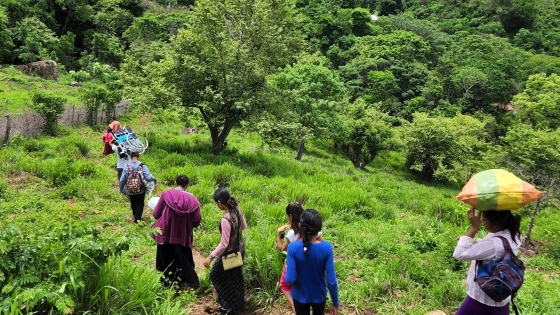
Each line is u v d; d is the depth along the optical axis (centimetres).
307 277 371
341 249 761
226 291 479
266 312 506
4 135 1432
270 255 562
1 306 349
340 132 2586
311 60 2669
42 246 411
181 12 6469
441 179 3116
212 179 1281
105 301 409
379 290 563
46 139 1546
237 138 2547
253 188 1214
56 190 1009
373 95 4972
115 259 445
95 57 4422
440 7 10000
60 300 351
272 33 1823
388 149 3155
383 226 967
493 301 326
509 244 316
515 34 8831
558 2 9900
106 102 2036
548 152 1920
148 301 437
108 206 941
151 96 1667
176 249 542
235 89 1692
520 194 304
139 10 5891
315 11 7294
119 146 985
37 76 3316
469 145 3120
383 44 6131
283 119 1858
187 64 1675
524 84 5659
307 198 1183
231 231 464
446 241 757
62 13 5006
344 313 514
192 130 2372
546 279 694
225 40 1756
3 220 729
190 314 488
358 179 2012
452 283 582
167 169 1336
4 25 3572
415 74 5450
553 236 1007
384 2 9575
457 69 5738
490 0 9094
